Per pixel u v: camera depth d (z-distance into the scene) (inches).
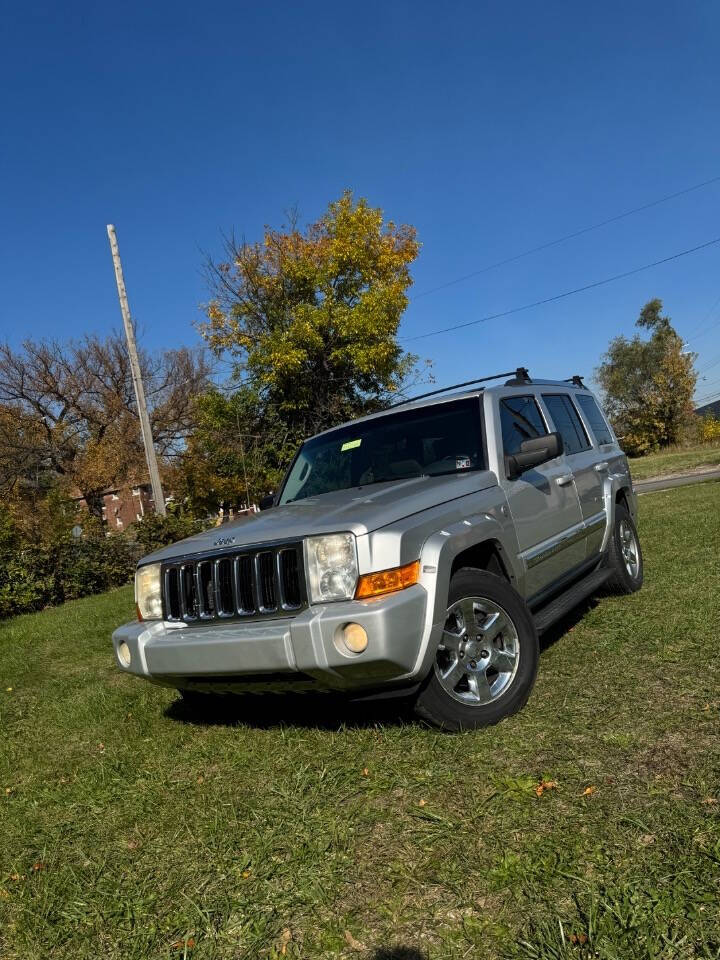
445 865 96.7
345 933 86.8
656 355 2031.3
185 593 150.6
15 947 94.3
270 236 968.9
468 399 182.9
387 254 985.5
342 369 1015.0
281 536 136.6
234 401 1021.8
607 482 224.8
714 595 210.1
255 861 104.8
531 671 148.0
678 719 130.1
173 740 164.2
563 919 82.3
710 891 82.3
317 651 124.9
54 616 401.1
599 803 105.7
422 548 132.2
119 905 99.4
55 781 152.1
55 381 1530.5
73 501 950.4
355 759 134.3
